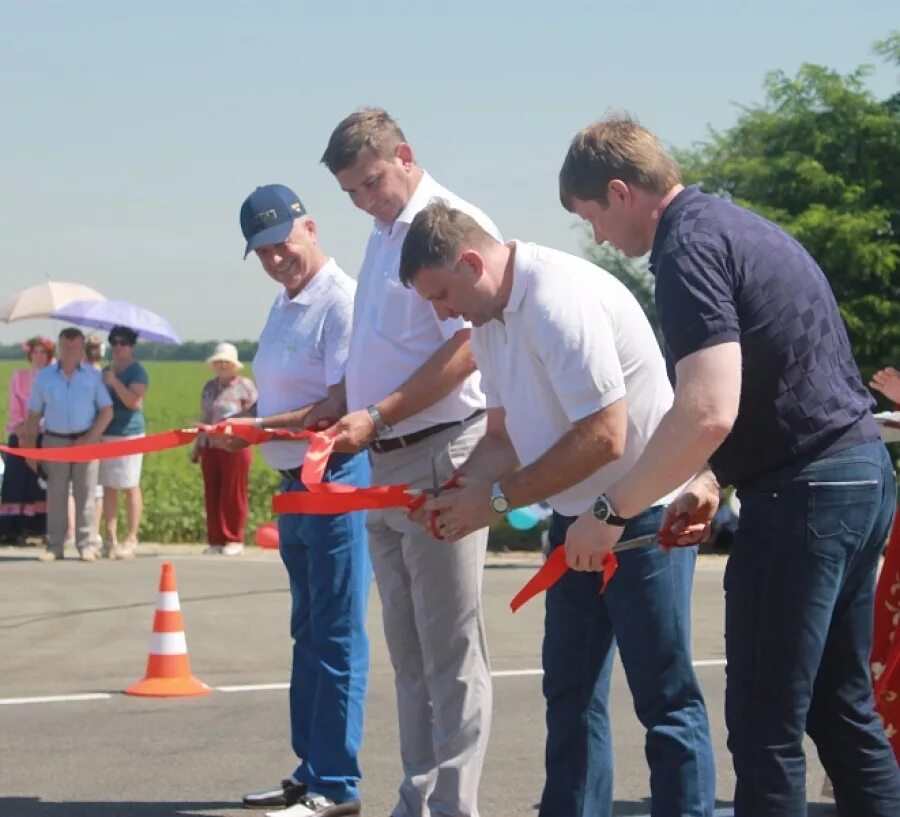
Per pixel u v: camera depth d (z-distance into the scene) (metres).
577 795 4.53
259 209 5.65
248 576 13.42
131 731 6.98
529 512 15.50
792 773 3.81
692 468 3.68
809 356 3.77
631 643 4.28
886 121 20.94
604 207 4.00
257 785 6.01
